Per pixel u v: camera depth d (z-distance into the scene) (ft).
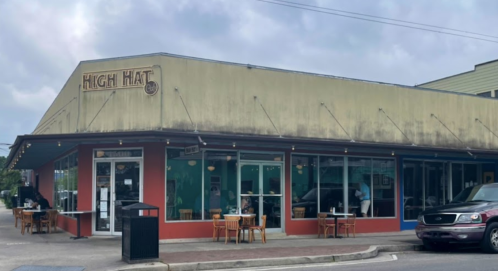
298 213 60.44
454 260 42.83
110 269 36.27
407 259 44.24
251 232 53.01
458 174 74.90
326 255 43.06
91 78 54.95
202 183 55.01
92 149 55.36
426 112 71.26
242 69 57.82
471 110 75.92
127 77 53.78
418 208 70.08
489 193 52.49
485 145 76.48
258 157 58.29
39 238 55.47
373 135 66.18
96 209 55.11
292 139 55.57
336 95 64.08
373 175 66.33
